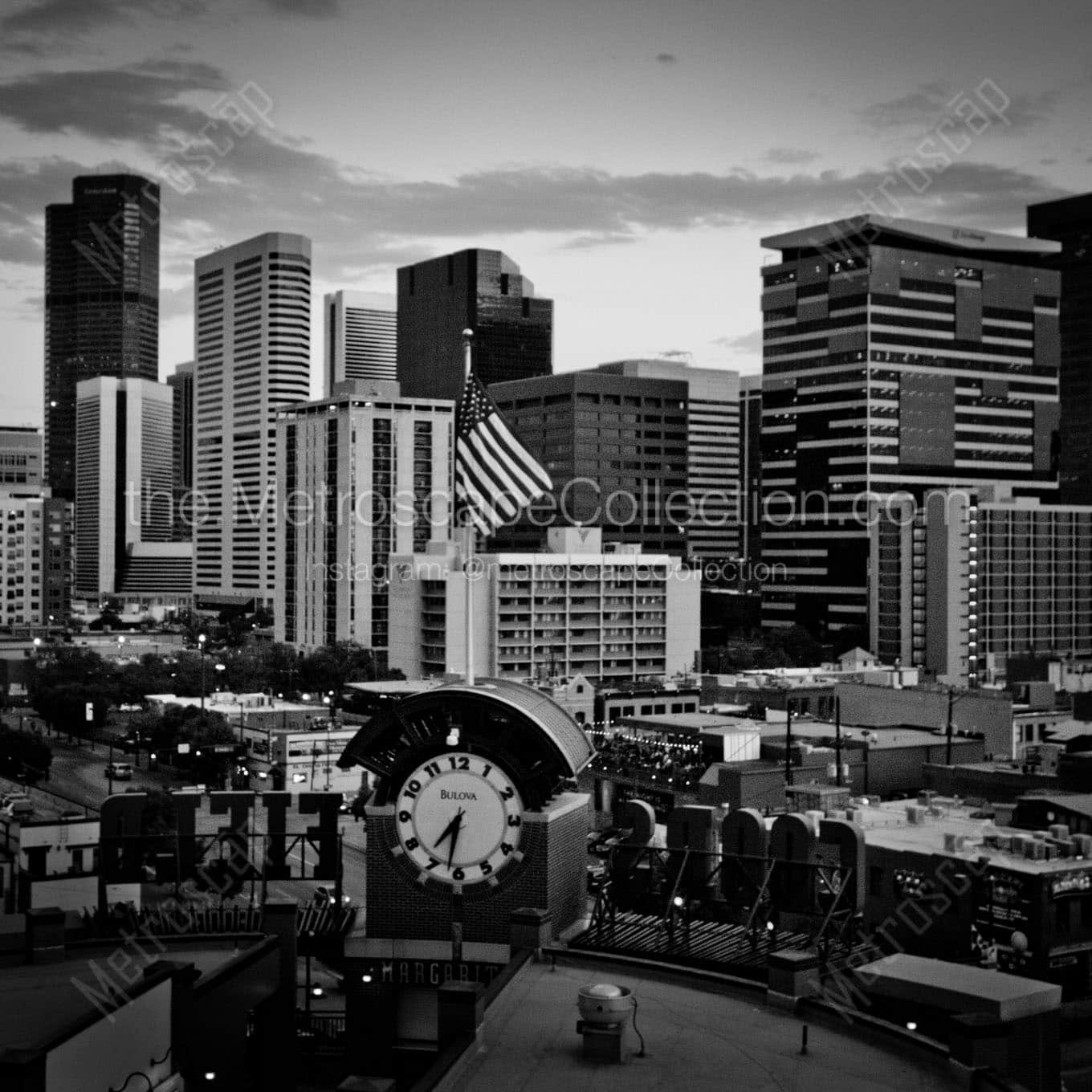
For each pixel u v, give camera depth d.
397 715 64.12
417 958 62.09
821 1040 50.69
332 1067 72.38
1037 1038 59.03
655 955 60.94
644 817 75.31
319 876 67.75
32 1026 48.88
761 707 199.62
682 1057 48.53
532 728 63.22
